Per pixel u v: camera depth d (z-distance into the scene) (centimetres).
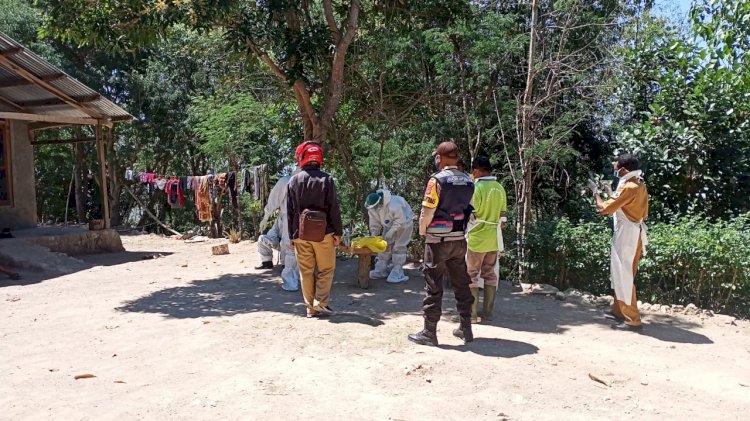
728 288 762
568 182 1159
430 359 516
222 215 1842
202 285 902
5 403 434
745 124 985
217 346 569
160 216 2334
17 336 621
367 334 601
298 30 961
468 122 1104
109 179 2277
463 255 575
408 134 1227
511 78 1192
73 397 446
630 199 659
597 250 825
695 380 510
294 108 1347
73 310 741
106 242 1364
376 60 1140
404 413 418
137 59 2178
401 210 888
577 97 1157
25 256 1114
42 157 2197
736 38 1004
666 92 1017
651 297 796
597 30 1166
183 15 833
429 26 1117
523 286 863
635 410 438
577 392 465
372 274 924
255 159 1664
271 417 409
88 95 1261
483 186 662
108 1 902
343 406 429
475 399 443
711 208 1002
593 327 671
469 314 586
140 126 2141
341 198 1318
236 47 914
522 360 533
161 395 449
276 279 936
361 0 1088
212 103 1809
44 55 1922
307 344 571
